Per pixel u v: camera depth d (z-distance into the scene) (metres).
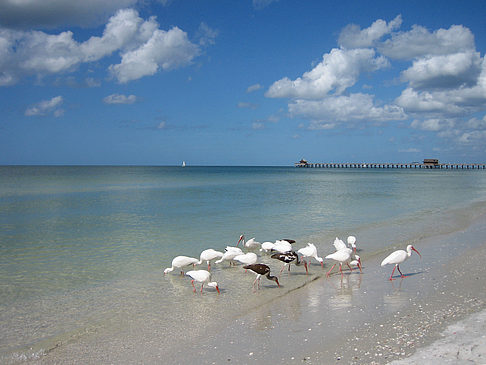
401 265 14.79
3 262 15.74
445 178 98.06
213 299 11.30
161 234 21.83
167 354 7.98
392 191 52.53
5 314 10.27
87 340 8.70
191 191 51.88
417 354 7.25
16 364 7.70
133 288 12.44
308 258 16.61
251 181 80.94
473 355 7.03
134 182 74.50
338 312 9.96
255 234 21.97
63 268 14.87
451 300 10.33
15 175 109.62
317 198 42.16
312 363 7.29
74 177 96.75
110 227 23.91
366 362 7.15
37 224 24.94
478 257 15.23
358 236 20.97
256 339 8.49
